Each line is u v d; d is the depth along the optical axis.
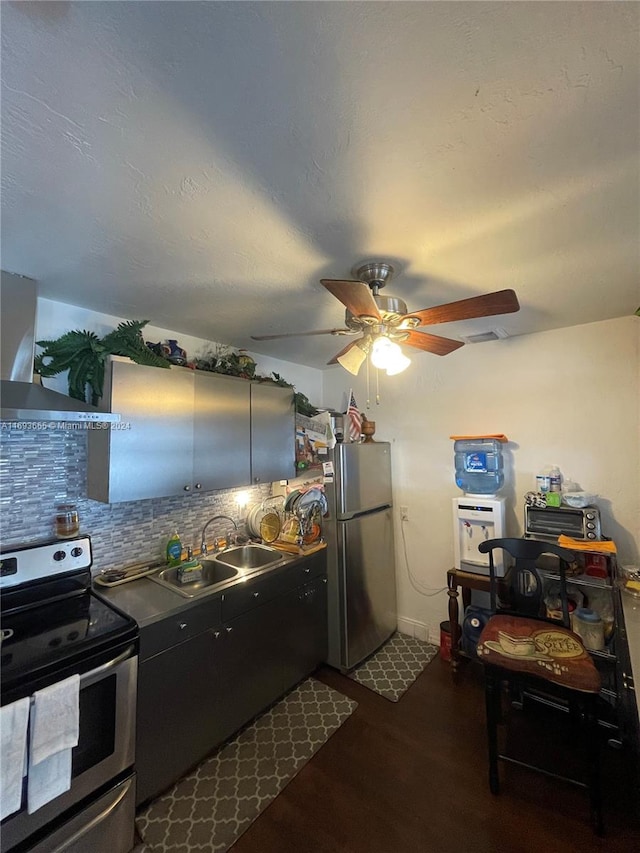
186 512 2.47
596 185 1.07
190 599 1.86
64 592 1.76
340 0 0.61
